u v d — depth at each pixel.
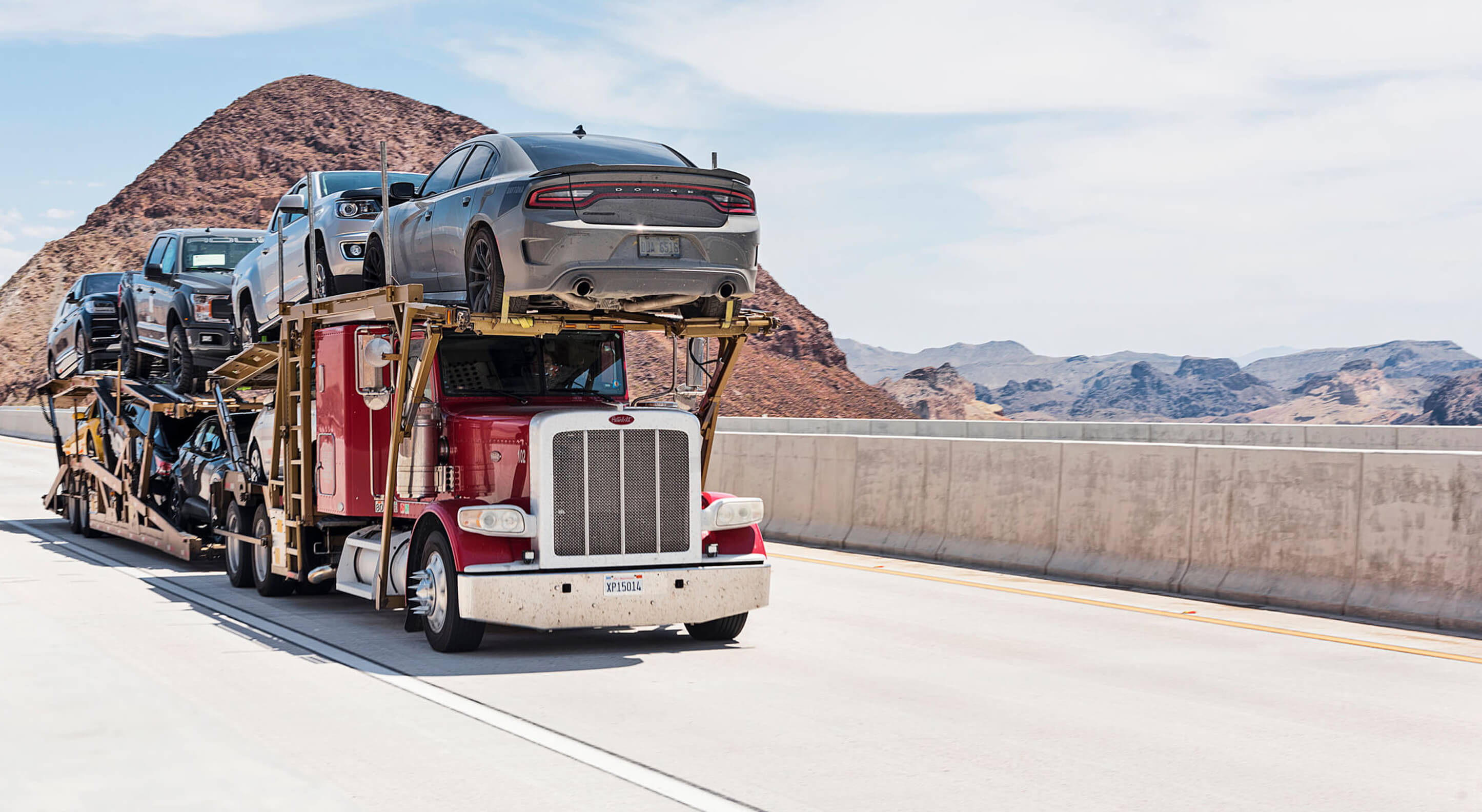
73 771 5.96
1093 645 9.80
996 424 32.47
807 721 7.27
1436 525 10.92
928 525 15.42
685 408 11.09
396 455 10.02
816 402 97.31
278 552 11.91
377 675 8.49
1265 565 12.02
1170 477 12.91
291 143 128.75
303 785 5.80
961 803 5.75
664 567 9.48
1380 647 9.84
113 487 15.96
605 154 10.68
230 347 17.39
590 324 10.44
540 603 9.05
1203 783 6.12
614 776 6.10
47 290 113.75
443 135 132.38
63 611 11.10
